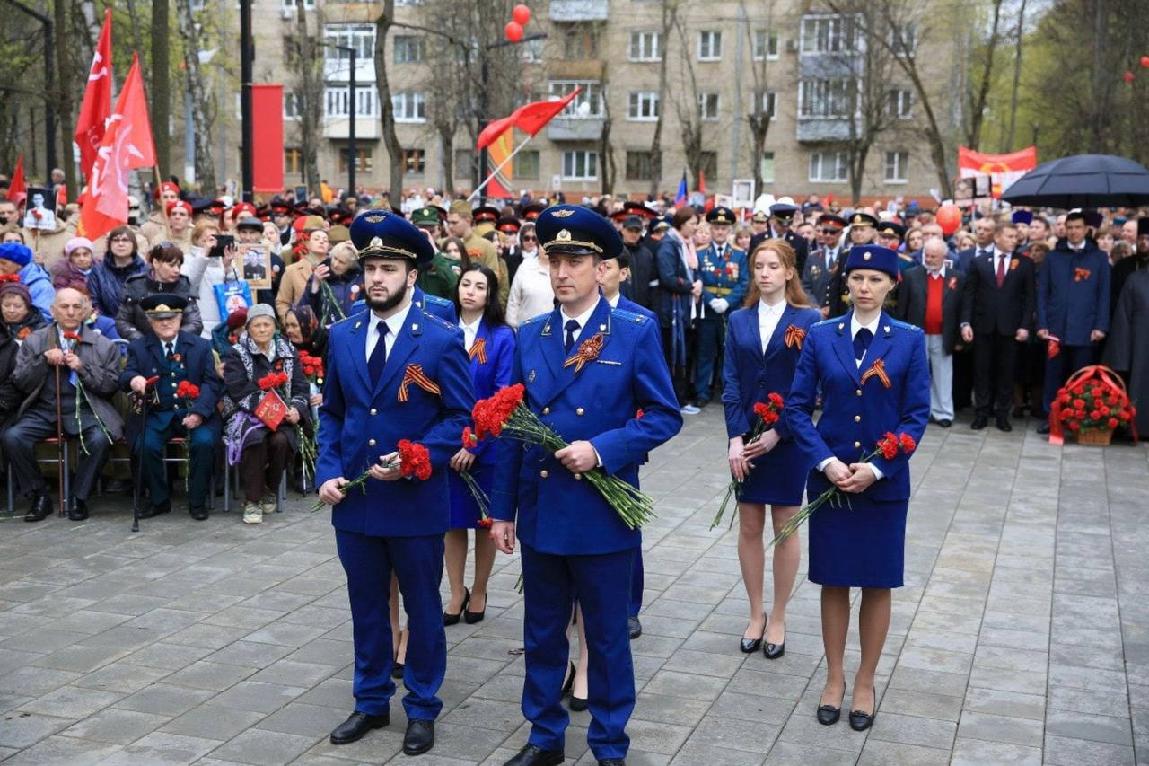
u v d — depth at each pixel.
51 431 9.08
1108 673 6.23
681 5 50.94
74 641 6.48
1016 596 7.47
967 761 5.21
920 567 8.05
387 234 5.25
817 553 5.58
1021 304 12.88
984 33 43.19
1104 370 12.50
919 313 13.16
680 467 11.05
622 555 5.03
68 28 25.31
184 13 24.38
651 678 6.11
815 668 6.28
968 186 22.16
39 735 5.32
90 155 11.46
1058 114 37.47
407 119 54.44
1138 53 30.52
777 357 6.48
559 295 5.01
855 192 42.22
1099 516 9.50
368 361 5.41
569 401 5.02
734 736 5.44
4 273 10.05
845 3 40.16
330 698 5.80
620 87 52.84
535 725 5.11
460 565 6.88
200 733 5.38
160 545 8.37
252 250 10.84
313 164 34.88
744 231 16.47
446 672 6.17
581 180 53.81
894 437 5.43
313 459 9.61
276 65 51.78
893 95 47.00
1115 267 13.08
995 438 12.82
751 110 51.31
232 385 9.09
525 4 38.06
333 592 7.39
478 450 6.67
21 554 8.10
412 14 53.03
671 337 13.80
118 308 10.24
